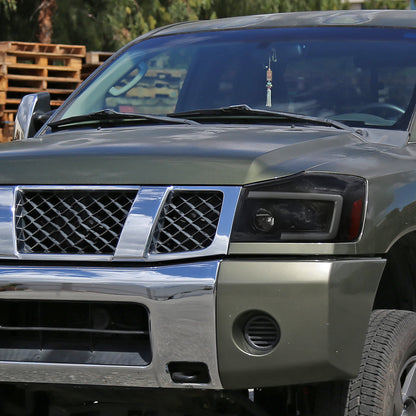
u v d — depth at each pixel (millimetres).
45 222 9180
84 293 8695
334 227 8773
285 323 8453
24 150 9852
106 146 9656
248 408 9430
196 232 8789
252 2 50500
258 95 12258
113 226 8969
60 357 8984
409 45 12312
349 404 9109
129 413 10117
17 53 36188
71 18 48656
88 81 13352
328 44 12586
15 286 8859
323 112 11758
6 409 10305
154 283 8578
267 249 8648
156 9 49500
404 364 9516
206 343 8531
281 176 8867
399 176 9633
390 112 11523
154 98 12953
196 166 8977
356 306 8727
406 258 10258
